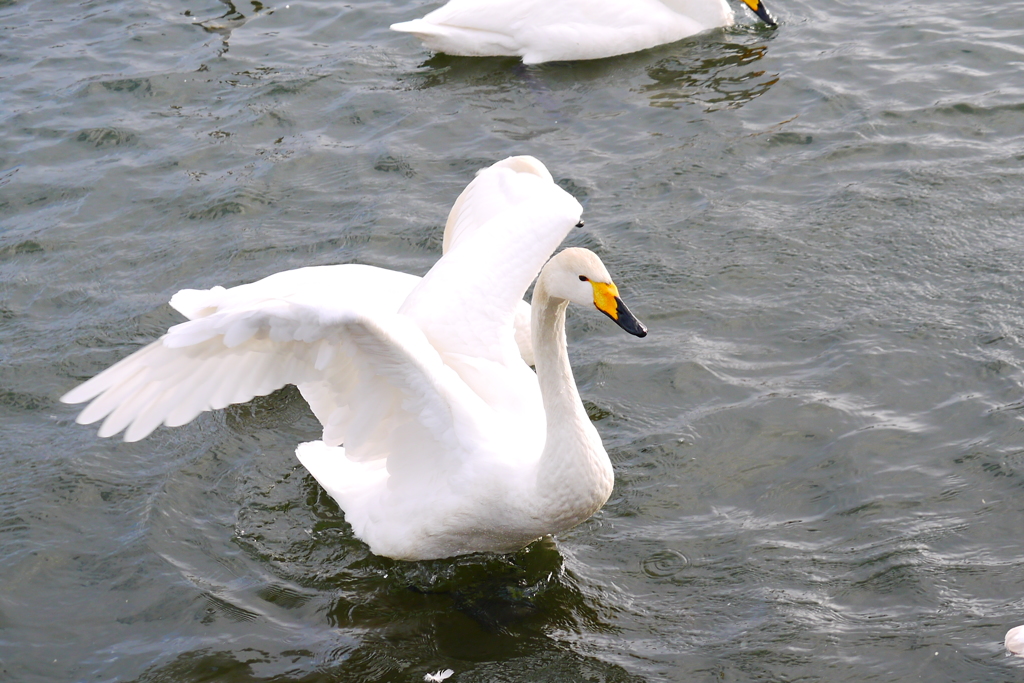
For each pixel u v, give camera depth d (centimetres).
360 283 1194
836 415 1089
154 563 971
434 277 1030
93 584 952
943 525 957
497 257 1020
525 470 923
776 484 1021
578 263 888
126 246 1428
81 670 872
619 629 891
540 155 1587
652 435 1089
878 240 1338
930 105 1606
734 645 864
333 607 933
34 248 1428
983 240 1317
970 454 1027
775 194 1452
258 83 1795
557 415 903
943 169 1461
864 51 1773
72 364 1218
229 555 985
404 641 895
